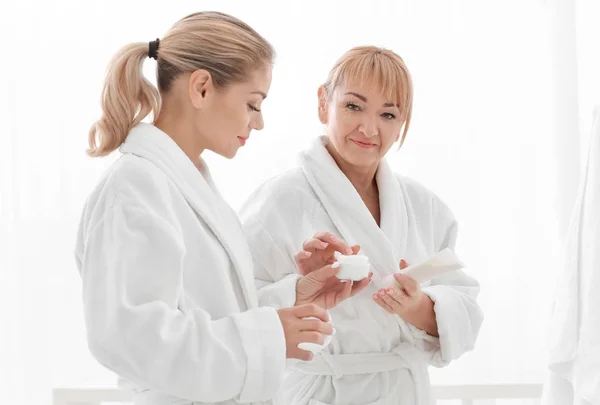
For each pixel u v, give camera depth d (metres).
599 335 1.69
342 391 1.50
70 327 2.26
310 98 2.27
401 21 2.29
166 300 1.05
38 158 2.25
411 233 1.63
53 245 2.26
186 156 1.19
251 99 1.19
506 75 2.30
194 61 1.16
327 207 1.56
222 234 1.19
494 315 2.30
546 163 2.29
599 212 1.71
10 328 2.25
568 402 1.80
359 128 1.50
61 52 2.26
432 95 2.30
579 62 2.25
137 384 1.15
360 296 1.52
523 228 2.29
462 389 1.74
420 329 1.55
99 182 1.14
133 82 1.17
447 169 2.30
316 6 2.27
